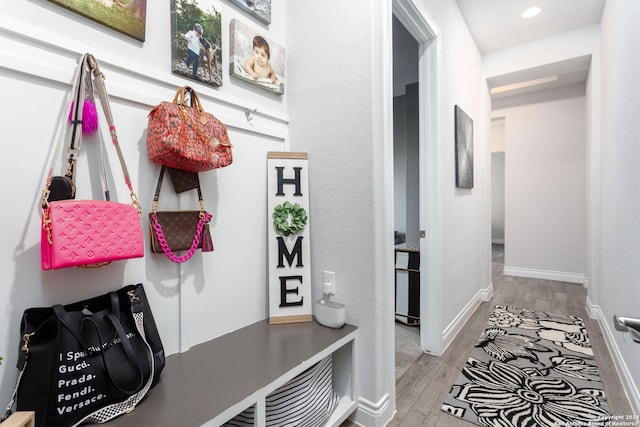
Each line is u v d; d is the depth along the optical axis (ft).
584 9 8.93
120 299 3.21
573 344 7.40
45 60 2.84
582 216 13.29
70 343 2.61
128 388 2.80
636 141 5.36
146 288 3.60
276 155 5.13
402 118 13.28
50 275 2.90
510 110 14.82
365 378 4.70
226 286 4.50
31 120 2.78
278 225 4.96
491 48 11.16
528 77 11.44
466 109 9.64
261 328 4.72
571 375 6.01
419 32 6.70
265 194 5.11
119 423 2.66
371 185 4.63
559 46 10.22
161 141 3.26
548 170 14.01
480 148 11.27
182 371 3.49
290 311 4.98
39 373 2.50
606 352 6.98
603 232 8.39
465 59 9.50
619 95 6.70
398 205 13.48
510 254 14.99
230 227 4.56
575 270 13.47
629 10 5.89
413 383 5.81
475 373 6.13
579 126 13.30
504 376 6.00
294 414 3.80
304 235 5.14
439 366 6.43
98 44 3.19
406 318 8.85
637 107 5.33
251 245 4.87
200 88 4.13
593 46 9.71
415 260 8.64
